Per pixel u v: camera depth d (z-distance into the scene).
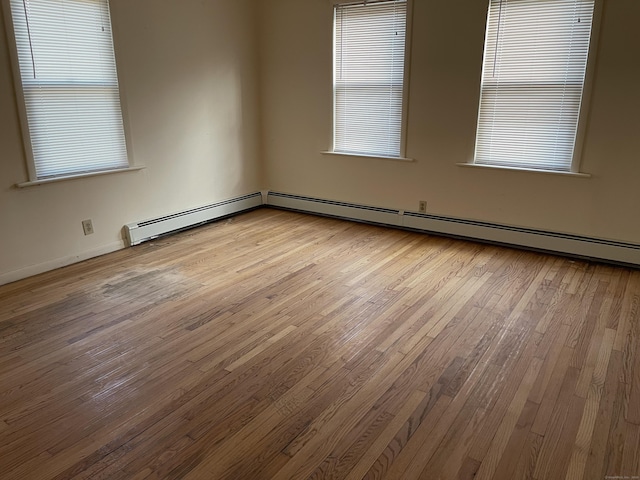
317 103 5.04
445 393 2.28
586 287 3.43
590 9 3.51
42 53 3.45
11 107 3.35
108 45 3.85
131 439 1.99
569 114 3.77
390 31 4.41
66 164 3.75
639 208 3.67
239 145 5.28
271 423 2.08
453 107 4.25
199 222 4.94
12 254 3.52
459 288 3.43
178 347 2.69
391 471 1.82
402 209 4.80
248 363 2.53
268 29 5.14
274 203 5.71
